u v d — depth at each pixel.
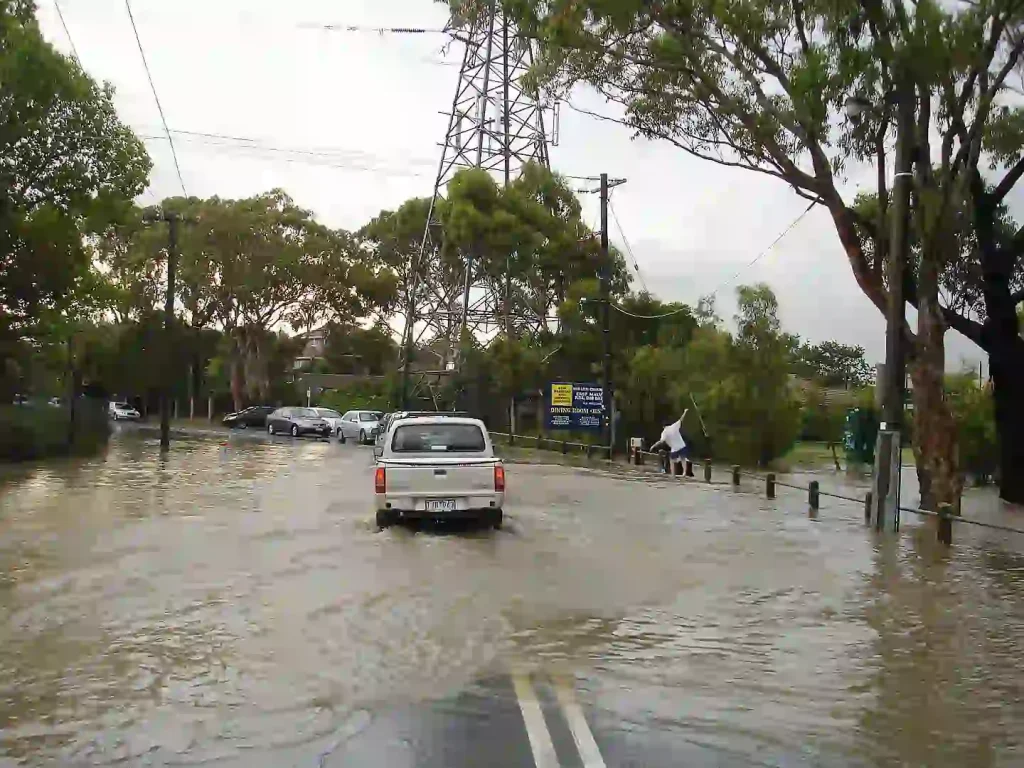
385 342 75.56
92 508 17.91
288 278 59.47
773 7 17.20
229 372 72.12
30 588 10.57
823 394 53.91
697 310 39.06
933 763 5.72
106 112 29.48
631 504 20.55
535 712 6.48
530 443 44.09
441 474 15.28
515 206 47.47
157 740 5.89
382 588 10.67
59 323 32.22
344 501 19.47
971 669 7.86
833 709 6.73
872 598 10.85
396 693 6.86
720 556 13.66
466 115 48.66
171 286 36.41
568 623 9.16
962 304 25.09
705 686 7.20
